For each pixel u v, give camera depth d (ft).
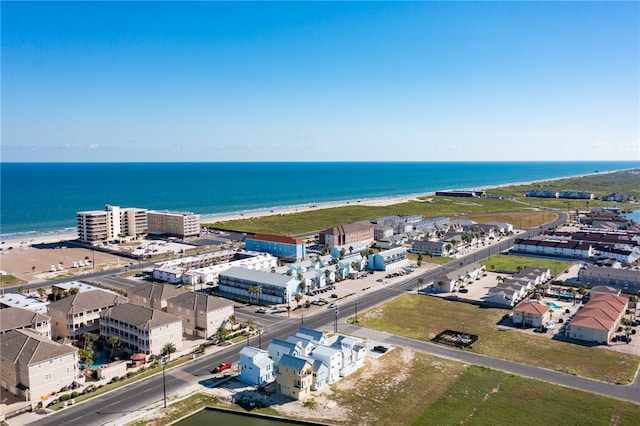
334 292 584.81
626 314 491.72
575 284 610.24
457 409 310.04
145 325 387.14
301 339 383.04
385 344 419.54
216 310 442.91
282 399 323.98
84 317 430.61
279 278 558.97
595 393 330.13
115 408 308.81
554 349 407.23
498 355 395.34
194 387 338.95
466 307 524.11
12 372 326.65
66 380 336.29
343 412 307.17
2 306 460.96
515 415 302.45
